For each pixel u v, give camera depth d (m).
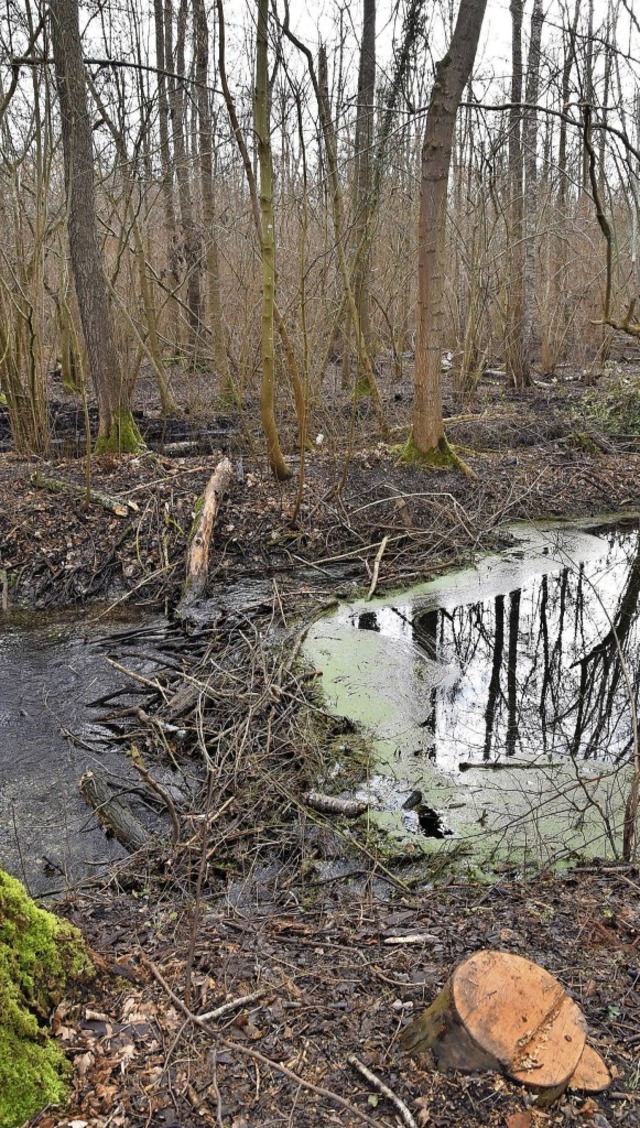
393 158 12.71
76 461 9.95
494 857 4.10
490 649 7.09
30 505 8.91
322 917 3.45
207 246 12.02
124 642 7.02
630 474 11.47
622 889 3.46
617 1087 2.26
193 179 13.76
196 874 3.95
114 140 10.34
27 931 2.56
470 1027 2.27
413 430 10.55
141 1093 2.29
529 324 15.61
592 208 18.92
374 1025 2.55
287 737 5.17
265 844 4.21
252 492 9.55
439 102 8.97
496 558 9.10
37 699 6.02
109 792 4.71
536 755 5.21
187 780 4.89
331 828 4.39
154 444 11.19
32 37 8.17
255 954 3.02
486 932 3.13
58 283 12.31
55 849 4.32
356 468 10.33
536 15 9.48
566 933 3.10
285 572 8.52
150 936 3.24
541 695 6.16
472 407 13.98
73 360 15.16
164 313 16.66
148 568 8.27
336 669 6.35
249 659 6.32
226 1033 2.54
